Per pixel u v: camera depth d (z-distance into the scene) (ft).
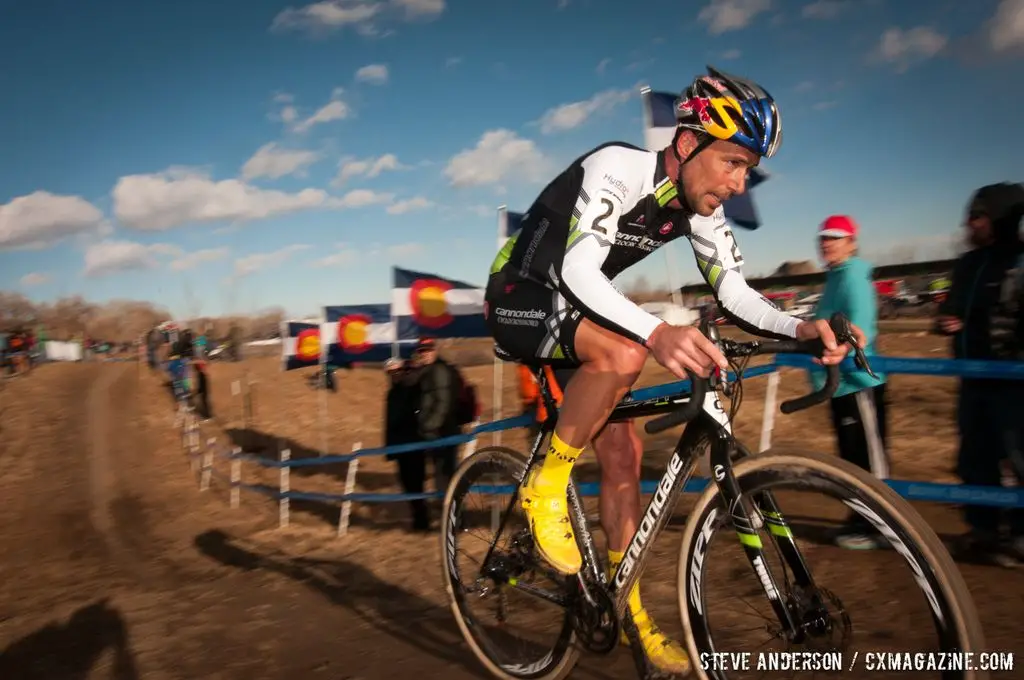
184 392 53.16
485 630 7.72
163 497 30.55
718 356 4.78
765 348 5.11
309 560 17.13
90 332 311.06
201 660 9.89
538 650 7.15
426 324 29.25
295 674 8.88
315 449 39.55
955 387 28.32
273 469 33.45
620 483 6.91
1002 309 9.68
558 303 5.88
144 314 317.63
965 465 10.34
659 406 5.89
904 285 87.25
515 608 7.41
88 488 33.58
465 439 15.40
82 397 70.18
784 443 20.93
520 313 6.20
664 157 5.73
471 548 7.82
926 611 4.44
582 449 6.05
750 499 5.19
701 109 5.34
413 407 18.86
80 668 10.25
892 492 4.48
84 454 42.47
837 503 5.33
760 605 5.32
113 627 12.03
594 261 5.47
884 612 4.62
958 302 10.32
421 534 18.16
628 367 5.69
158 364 92.48
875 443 10.84
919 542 4.32
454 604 8.00
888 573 4.68
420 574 13.60
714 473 5.38
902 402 26.76
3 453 43.75
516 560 7.18
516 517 7.29
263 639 10.48
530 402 16.44
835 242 11.37
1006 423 9.62
